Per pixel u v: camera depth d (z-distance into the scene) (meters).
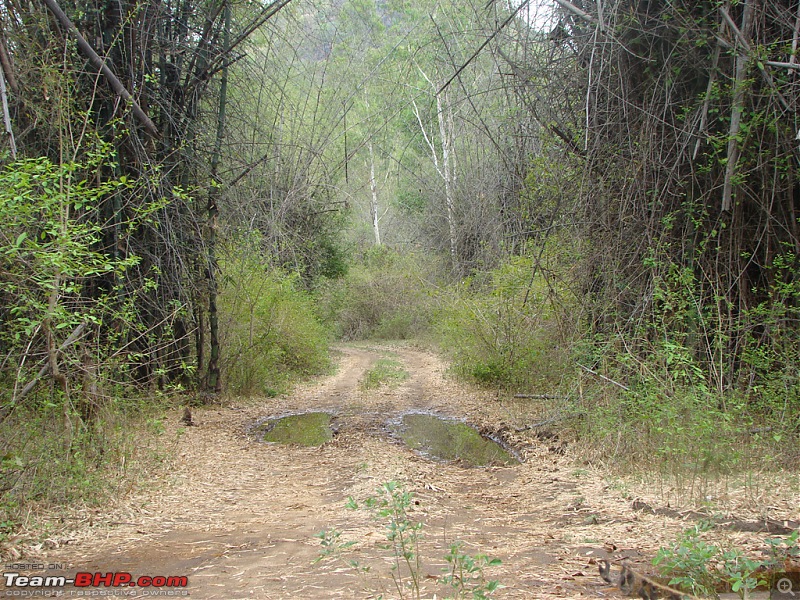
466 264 20.83
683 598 3.49
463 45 17.28
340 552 4.69
